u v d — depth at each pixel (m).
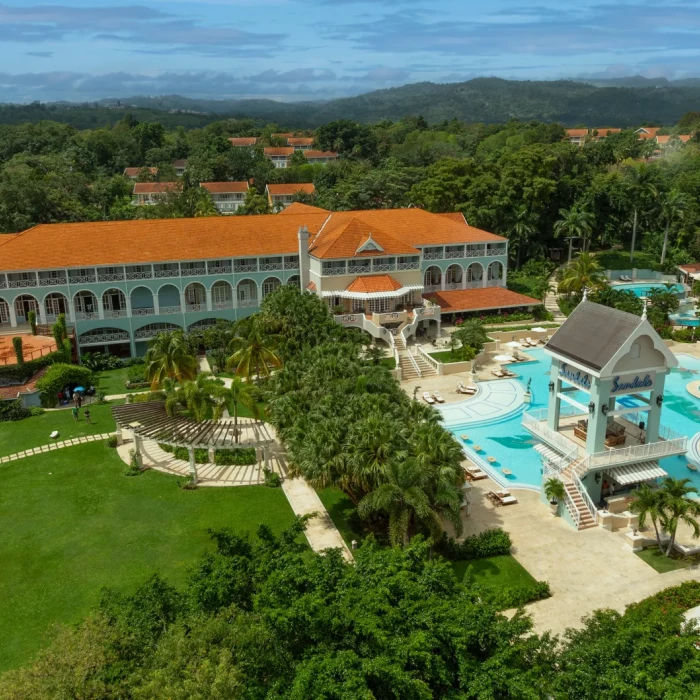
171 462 46.59
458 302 79.00
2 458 47.09
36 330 66.06
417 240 79.31
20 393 55.72
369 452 34.03
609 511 39.06
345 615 20.97
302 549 26.94
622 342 37.53
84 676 20.19
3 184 101.69
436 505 33.38
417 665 20.06
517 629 21.83
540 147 107.75
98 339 69.19
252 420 51.41
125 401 57.09
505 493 41.44
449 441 35.47
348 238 72.50
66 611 30.98
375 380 43.41
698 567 34.16
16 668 27.14
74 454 47.69
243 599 24.52
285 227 77.56
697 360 69.38
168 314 70.69
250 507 40.34
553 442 41.88
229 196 154.62
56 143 190.25
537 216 99.69
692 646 21.12
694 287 88.75
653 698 19.23
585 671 20.53
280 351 57.59
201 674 19.17
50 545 36.38
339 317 69.12
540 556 35.22
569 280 83.12
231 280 72.44
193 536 37.22
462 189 102.19
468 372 65.94
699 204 110.56
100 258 67.38
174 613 24.11
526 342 73.25
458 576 33.41
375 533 37.22
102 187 141.62
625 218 105.94
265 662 21.17
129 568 34.25
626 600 31.52
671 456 44.62
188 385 48.22
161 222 73.81
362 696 18.03
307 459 35.34
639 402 58.22
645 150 154.38
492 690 19.38
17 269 64.38
